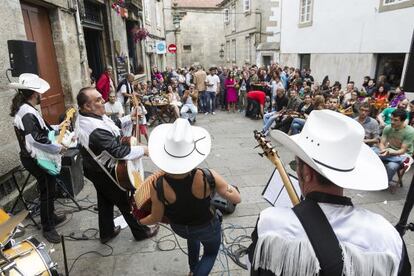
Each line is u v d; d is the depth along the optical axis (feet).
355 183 3.09
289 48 48.93
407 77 8.06
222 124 28.45
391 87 29.25
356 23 32.91
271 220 3.05
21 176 12.64
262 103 30.25
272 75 35.01
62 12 17.30
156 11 61.05
